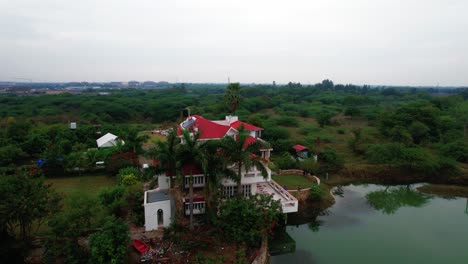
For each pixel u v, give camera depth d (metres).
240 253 24.39
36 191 23.41
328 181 50.44
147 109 121.25
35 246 24.59
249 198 29.05
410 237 33.91
